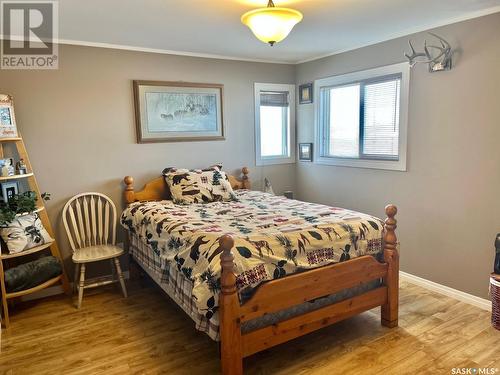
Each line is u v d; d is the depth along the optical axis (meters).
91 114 3.55
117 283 3.66
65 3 2.46
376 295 2.65
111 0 2.43
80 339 2.67
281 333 2.24
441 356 2.36
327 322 2.43
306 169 4.76
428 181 3.32
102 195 3.62
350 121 4.14
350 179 4.15
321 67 4.37
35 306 3.20
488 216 2.92
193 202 3.57
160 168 3.96
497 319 2.65
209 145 4.25
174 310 3.10
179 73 3.98
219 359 2.40
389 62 3.56
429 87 3.22
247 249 2.14
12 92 3.21
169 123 3.95
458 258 3.14
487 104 2.85
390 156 3.70
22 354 2.49
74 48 3.43
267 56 4.32
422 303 3.09
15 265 3.25
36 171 3.35
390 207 2.64
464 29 2.93
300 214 2.90
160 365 2.34
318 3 2.59
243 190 4.30
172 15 2.76
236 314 2.02
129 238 3.69
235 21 2.93
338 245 2.46
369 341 2.55
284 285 2.20
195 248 2.27
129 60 3.70
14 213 2.90
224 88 4.28
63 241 3.52
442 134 3.17
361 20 3.01
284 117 4.82
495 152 2.83
